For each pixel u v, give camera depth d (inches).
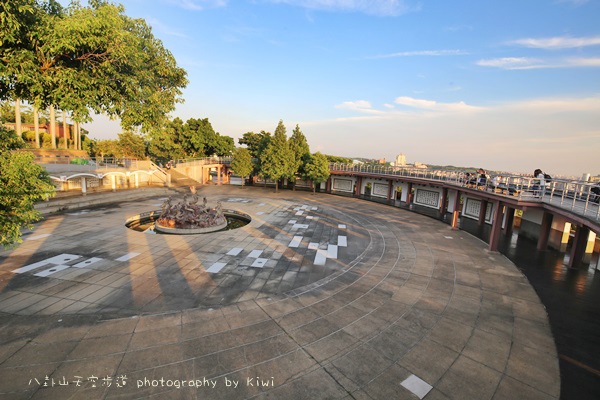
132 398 212.1
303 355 268.5
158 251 551.5
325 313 346.6
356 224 852.0
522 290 434.3
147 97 307.9
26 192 219.6
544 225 634.8
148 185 1465.3
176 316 327.6
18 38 207.2
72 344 269.7
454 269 512.1
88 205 985.5
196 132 1952.5
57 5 235.3
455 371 256.2
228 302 367.6
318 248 611.5
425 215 1024.2
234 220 917.2
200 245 598.9
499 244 683.4
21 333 284.2
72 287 393.7
